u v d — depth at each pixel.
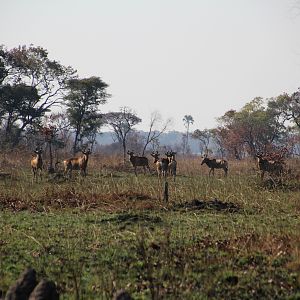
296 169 88.31
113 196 57.44
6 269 30.02
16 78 172.62
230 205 54.00
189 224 44.22
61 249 34.47
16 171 91.44
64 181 79.56
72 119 176.50
